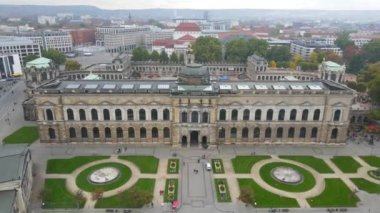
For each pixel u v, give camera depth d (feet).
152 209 258.98
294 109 363.15
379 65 624.18
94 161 333.62
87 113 361.30
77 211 254.27
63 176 304.09
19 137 391.24
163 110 361.71
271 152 358.43
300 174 311.27
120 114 363.35
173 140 367.04
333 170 320.29
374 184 296.30
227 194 278.67
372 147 373.81
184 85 366.63
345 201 270.46
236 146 372.58
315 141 377.71
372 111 426.92
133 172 313.32
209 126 360.69
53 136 372.17
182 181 298.56
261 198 273.33
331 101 358.43
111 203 264.93
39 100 353.92
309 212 256.32
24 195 250.78
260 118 366.43
